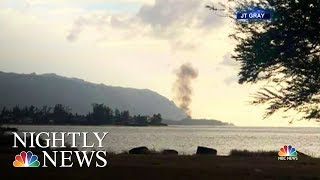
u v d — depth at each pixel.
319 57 18.59
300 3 17.91
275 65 19.19
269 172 24.38
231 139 145.00
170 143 106.38
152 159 31.56
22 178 21.12
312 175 23.39
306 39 18.47
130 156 33.97
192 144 103.12
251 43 18.84
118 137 140.75
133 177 21.77
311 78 18.80
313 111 19.23
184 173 23.31
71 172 23.06
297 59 18.62
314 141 133.75
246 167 26.70
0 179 20.81
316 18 18.00
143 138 138.50
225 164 28.47
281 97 19.25
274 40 18.56
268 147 91.44
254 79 19.34
